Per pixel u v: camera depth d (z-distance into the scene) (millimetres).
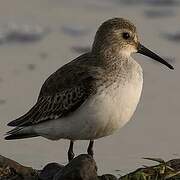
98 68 12352
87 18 21438
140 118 15562
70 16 21625
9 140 14375
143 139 14570
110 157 13695
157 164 12961
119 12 21906
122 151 13992
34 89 16984
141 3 22672
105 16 21562
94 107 11977
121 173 12906
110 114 12008
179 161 12469
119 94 12023
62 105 12398
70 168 11672
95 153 13875
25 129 12758
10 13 21688
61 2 22688
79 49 19422
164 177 11992
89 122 12062
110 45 12680
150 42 19828
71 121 12250
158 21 21266
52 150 13984
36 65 18359
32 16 21516
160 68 18344
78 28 20766
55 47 19578
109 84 12047
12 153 13750
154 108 16047
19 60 18703
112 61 12453
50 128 12539
